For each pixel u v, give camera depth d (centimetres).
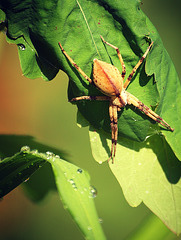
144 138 11
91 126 11
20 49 11
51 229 15
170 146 11
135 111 11
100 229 9
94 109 11
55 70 11
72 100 11
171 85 11
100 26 11
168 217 11
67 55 11
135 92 11
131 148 11
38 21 11
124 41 11
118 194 17
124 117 11
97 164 17
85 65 11
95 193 10
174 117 11
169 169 11
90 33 11
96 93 11
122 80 11
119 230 16
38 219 15
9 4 10
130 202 11
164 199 11
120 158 11
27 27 11
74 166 10
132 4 11
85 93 11
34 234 15
